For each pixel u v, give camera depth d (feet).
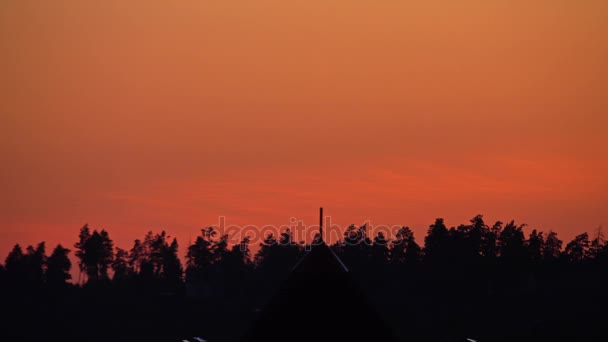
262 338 471.62
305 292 476.95
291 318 470.80
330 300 473.67
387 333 474.90
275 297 483.10
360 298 478.59
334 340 464.24
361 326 469.98
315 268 484.74
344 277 483.10
